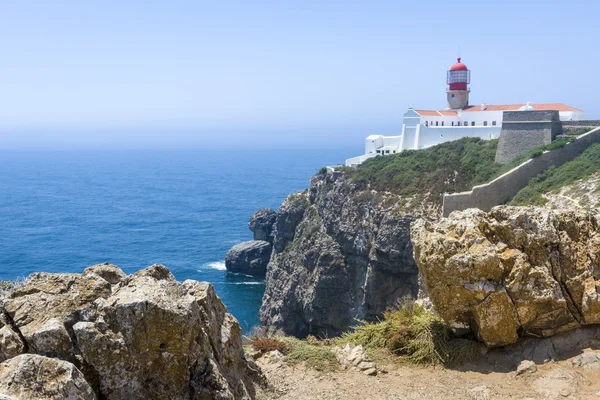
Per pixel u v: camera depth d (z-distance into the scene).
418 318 14.15
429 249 12.78
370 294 63.78
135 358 7.68
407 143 93.81
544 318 12.62
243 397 9.29
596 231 13.23
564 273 12.89
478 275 12.38
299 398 11.08
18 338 7.57
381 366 12.77
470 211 13.37
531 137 66.62
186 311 7.96
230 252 100.31
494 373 12.20
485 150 71.12
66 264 105.62
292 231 86.12
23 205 196.50
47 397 6.51
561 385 11.19
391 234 62.09
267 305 80.88
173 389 7.86
